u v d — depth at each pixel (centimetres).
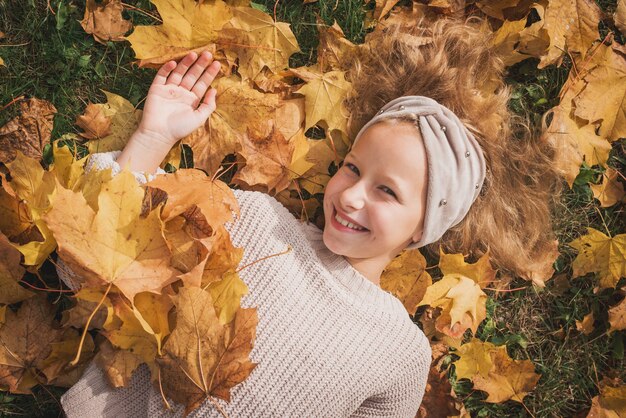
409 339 155
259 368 144
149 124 154
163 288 140
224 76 164
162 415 143
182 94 158
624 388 178
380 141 148
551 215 183
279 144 159
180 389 135
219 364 132
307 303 149
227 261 142
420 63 171
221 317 138
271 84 165
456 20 175
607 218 183
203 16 155
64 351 151
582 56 173
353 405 150
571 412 183
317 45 174
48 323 152
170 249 130
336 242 150
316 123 171
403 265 171
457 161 152
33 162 140
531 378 176
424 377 158
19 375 150
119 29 163
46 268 161
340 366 148
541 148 176
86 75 165
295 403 145
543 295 184
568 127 175
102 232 124
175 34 155
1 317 148
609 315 179
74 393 145
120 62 166
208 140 162
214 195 140
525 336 184
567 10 170
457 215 158
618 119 174
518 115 180
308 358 146
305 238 155
